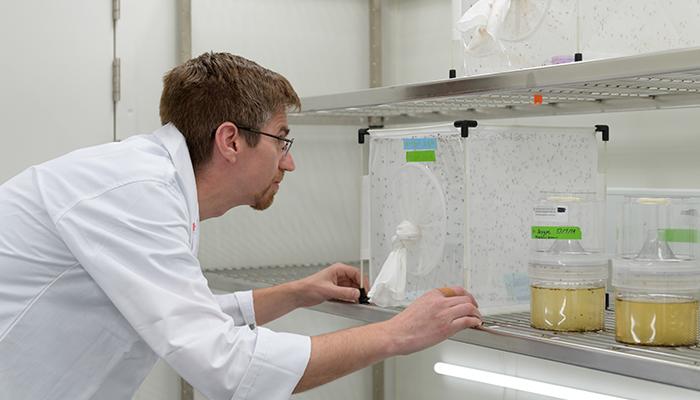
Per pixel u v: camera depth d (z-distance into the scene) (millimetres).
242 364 1276
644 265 1379
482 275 1657
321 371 1322
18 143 2182
